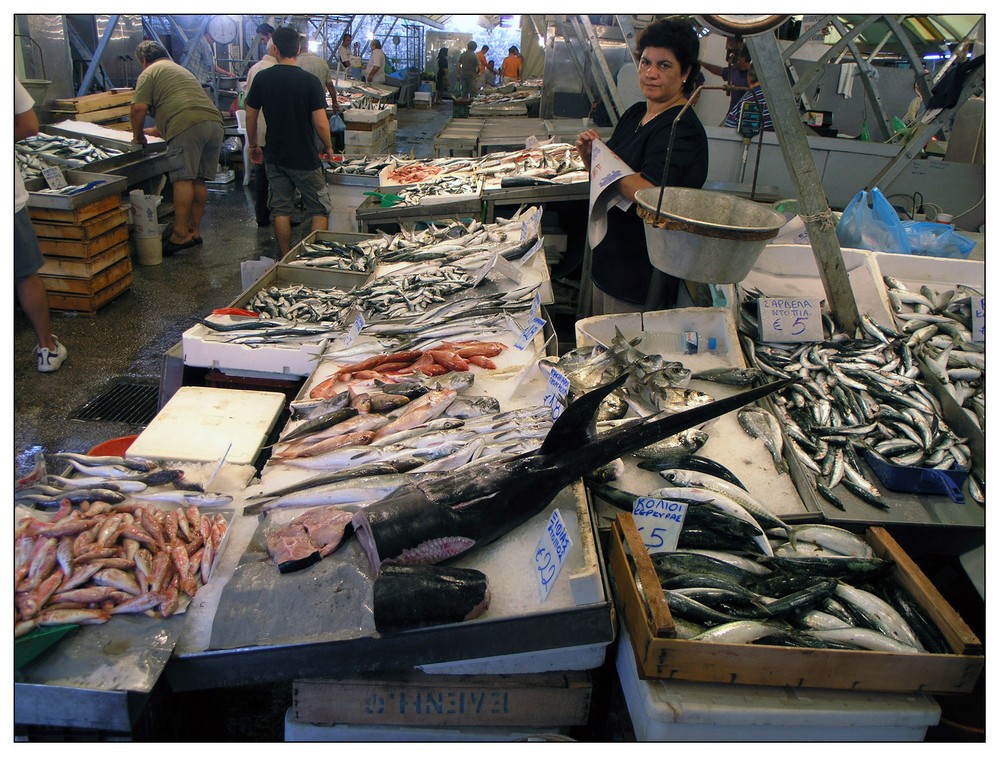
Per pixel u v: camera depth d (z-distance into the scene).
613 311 4.22
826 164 7.02
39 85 9.02
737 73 6.98
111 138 7.96
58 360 4.98
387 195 6.59
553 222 6.93
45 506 2.21
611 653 2.18
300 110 6.71
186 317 6.08
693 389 3.10
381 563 1.95
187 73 7.57
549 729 2.00
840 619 2.08
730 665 1.81
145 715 1.77
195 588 1.95
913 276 4.16
